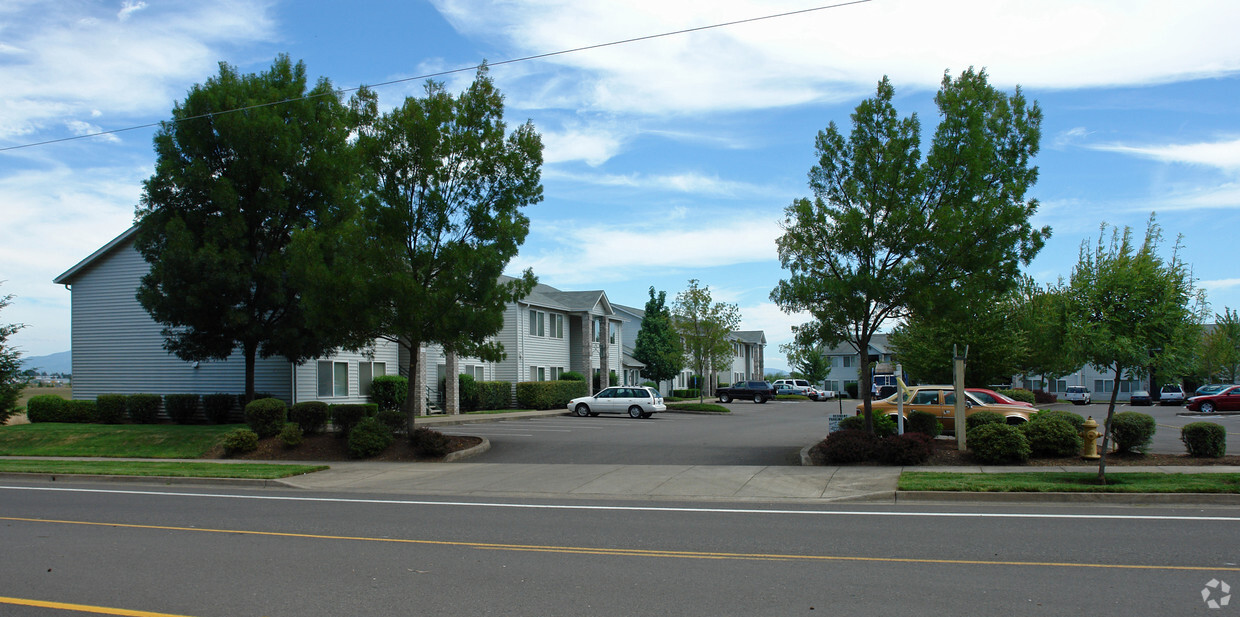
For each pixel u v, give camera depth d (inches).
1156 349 518.0
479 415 1397.6
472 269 741.3
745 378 3585.1
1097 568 305.9
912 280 656.4
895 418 815.1
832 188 713.6
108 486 640.4
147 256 954.7
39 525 433.7
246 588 287.1
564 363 1946.4
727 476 615.2
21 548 365.4
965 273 671.8
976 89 695.7
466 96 775.7
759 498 523.2
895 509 470.9
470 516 459.8
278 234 978.7
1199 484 500.1
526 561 330.0
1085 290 530.9
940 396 869.8
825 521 427.2
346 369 1259.8
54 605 264.7
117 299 1238.9
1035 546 350.6
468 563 327.0
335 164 958.4
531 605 261.9
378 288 724.0
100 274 1251.8
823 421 1306.6
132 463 753.0
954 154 675.4
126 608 261.3
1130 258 527.5
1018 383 2242.9
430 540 380.8
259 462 758.5
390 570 315.0
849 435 674.8
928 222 674.2
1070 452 657.6
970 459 644.7
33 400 1152.2
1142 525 403.5
